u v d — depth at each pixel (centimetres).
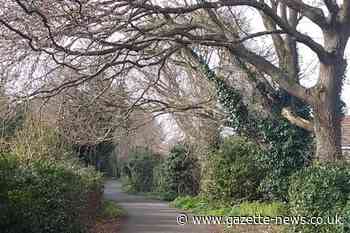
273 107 1961
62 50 1346
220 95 2041
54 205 1162
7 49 1385
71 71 1622
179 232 1867
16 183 1015
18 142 1689
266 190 2152
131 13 1424
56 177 1224
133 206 3384
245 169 2703
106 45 1472
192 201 3203
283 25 1576
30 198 1011
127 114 2097
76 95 1897
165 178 4206
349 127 3462
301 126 1816
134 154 5159
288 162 1930
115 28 1440
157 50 1798
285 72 1794
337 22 1638
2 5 1306
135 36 1524
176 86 2289
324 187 1320
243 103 2027
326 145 1653
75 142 2162
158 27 1589
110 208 2747
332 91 1658
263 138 1988
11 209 941
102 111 2088
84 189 1689
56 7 1305
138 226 2077
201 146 3038
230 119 2053
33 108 1739
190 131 2903
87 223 1739
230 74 2112
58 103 1861
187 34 1562
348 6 1620
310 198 1332
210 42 1567
